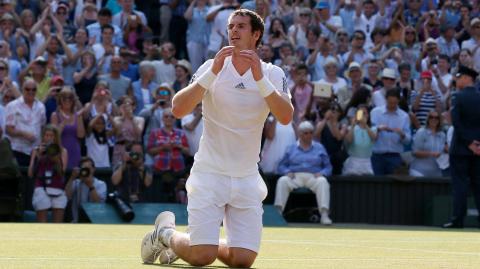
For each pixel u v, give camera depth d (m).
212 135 14.40
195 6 45.34
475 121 34.59
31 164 34.34
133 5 45.94
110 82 39.47
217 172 14.30
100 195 35.22
